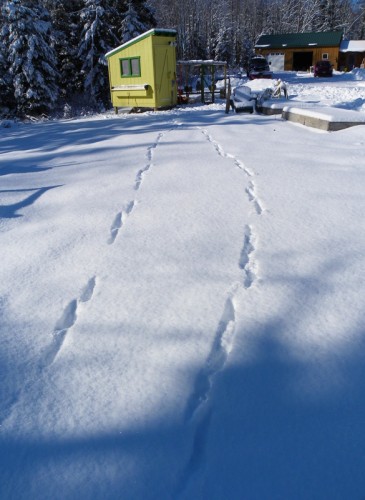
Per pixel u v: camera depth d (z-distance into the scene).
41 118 18.56
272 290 2.22
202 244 2.77
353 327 1.91
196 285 2.29
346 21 66.75
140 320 2.02
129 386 1.62
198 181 4.16
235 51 47.81
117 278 2.41
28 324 2.05
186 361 1.74
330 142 6.08
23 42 18.30
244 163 4.83
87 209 3.53
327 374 1.65
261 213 3.27
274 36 40.56
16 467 1.31
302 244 2.73
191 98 15.81
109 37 21.22
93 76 21.20
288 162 4.84
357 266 2.43
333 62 38.47
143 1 23.61
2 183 4.54
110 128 9.38
